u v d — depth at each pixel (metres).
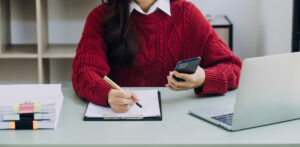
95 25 1.76
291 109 1.31
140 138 1.17
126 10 1.73
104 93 1.42
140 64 1.81
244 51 3.60
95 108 1.42
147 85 1.85
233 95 1.60
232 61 1.74
